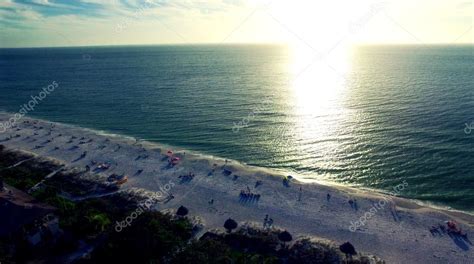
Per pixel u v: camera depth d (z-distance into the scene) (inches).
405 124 4099.4
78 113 5231.3
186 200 2593.5
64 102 5920.3
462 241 2087.8
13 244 1899.6
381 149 3420.3
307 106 5088.6
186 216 2354.8
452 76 7460.6
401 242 2090.3
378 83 6840.6
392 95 5634.8
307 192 2689.5
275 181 2878.9
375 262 1898.4
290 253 1963.6
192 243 1793.8
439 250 2016.5
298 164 3257.9
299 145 3656.5
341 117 4478.3
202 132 4180.6
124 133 4286.4
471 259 1937.7
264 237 2103.8
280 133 4015.8
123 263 1678.2
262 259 1882.4
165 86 7116.1
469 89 5920.3
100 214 2276.1
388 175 2955.2
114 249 1752.0
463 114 4407.0
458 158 3152.1
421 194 2664.9
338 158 3314.5
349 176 2992.1
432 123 4099.4
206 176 2984.7
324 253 1942.7
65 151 3609.7
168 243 1743.4
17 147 3742.6
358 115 4530.0
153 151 3560.5
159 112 5108.3
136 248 1713.8
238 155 3503.9
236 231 2181.3
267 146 3681.1
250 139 3887.8
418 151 3329.2
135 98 6067.9
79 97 6279.5
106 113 5182.1
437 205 2534.5
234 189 2755.9
